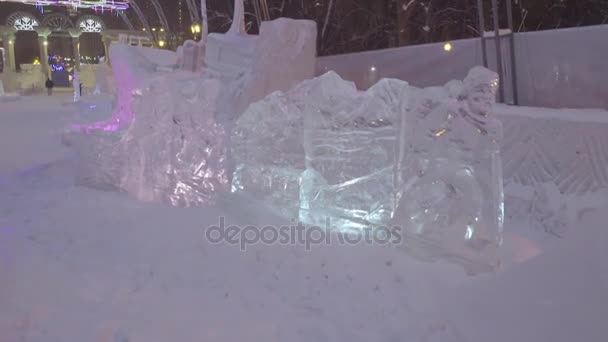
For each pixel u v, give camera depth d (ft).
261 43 28.14
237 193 17.94
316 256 13.58
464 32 57.41
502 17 50.93
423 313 11.01
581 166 15.74
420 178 13.44
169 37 83.46
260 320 10.72
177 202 18.62
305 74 29.07
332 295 11.75
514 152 17.58
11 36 157.38
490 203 12.57
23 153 31.89
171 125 18.83
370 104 14.82
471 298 11.22
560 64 22.35
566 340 9.36
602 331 9.19
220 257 13.70
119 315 10.84
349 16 63.31
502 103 24.68
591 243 10.99
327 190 15.62
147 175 19.42
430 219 13.24
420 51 30.25
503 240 14.14
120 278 12.51
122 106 27.20
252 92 27.50
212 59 33.12
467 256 12.62
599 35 20.98
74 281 12.25
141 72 26.94
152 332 10.23
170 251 14.12
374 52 33.73
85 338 10.03
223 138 18.54
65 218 17.19
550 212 15.30
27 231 15.90
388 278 12.44
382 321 10.73
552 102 22.77
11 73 141.69
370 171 14.88
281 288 12.09
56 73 162.91
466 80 12.92
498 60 24.71
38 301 11.31
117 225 16.33
